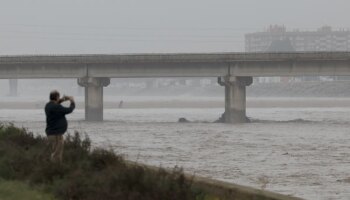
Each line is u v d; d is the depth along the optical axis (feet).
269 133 640.58
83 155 211.82
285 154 434.30
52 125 205.67
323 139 564.30
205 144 513.04
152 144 509.35
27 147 249.96
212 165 367.04
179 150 459.32
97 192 156.35
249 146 495.82
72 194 161.99
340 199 246.27
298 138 576.20
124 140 546.26
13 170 198.18
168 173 166.50
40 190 172.86
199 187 159.53
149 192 151.74
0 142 246.88
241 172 334.85
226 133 640.58
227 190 161.68
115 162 202.08
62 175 187.11
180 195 150.82
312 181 299.99
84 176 177.47
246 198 157.17
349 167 358.43
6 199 159.74
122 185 157.58
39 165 197.77
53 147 206.28
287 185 286.25
